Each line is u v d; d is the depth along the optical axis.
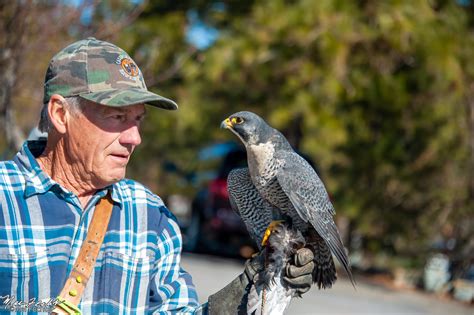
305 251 3.70
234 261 13.79
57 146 3.54
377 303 10.38
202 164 17.73
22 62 7.19
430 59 12.45
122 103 3.36
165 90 13.17
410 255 12.98
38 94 7.79
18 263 3.34
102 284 3.48
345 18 12.09
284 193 4.81
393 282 12.87
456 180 13.18
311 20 12.03
